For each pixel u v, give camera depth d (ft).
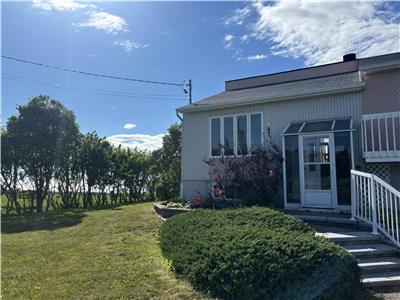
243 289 15.97
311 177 35.63
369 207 25.77
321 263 16.74
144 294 17.04
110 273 20.13
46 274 20.40
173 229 25.41
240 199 37.60
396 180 33.45
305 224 23.43
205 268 17.69
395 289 18.81
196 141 46.73
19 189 53.78
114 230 32.60
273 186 36.76
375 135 33.22
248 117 42.98
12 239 30.73
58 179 57.67
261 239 18.38
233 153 43.37
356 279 17.43
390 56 35.12
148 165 75.61
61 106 56.75
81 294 17.20
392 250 22.45
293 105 39.93
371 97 35.42
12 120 53.16
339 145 34.37
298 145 36.73
